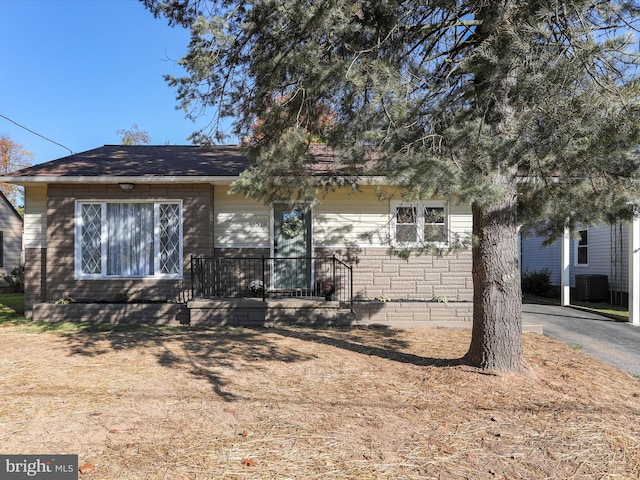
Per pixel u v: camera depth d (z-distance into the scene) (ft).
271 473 10.64
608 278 45.70
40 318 30.45
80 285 31.83
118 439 12.30
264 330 27.89
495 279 17.88
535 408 14.82
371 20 17.65
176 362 20.12
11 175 30.58
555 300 47.80
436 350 22.79
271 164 18.53
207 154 38.65
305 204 20.54
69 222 31.89
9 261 61.98
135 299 31.83
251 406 14.87
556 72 13.42
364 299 32.81
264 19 17.80
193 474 10.55
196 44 18.78
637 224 31.65
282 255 33.86
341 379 17.84
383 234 31.73
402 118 16.31
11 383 16.98
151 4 20.26
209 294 32.48
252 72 18.99
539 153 14.14
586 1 13.66
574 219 20.59
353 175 20.76
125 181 30.86
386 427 13.32
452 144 15.21
